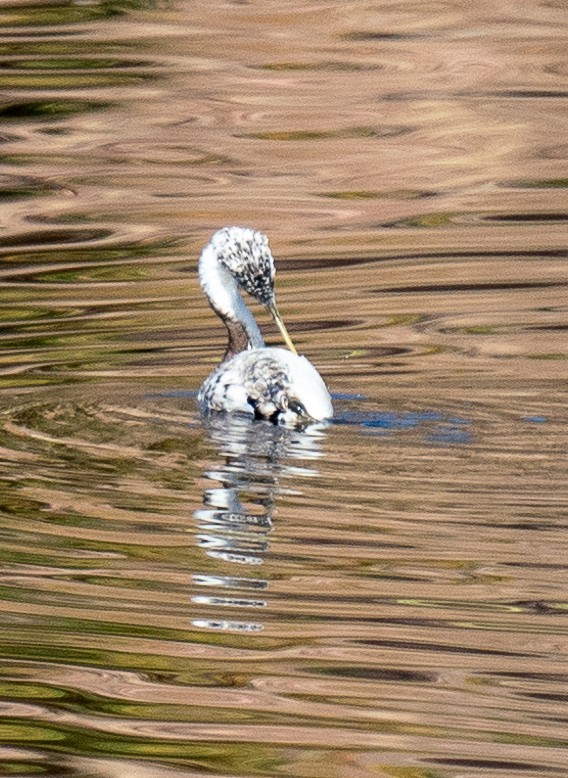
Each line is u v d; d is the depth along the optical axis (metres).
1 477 12.91
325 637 10.40
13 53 28.31
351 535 11.69
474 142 24.30
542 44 28.30
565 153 23.81
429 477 12.69
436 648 10.27
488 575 11.14
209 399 14.48
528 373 15.78
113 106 26.06
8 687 9.91
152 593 11.02
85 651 10.29
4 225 21.62
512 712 9.53
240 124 25.20
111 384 15.66
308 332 17.42
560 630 10.50
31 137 24.95
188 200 22.39
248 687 9.87
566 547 11.49
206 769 9.01
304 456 13.20
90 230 21.41
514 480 12.56
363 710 9.55
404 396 15.04
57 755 9.24
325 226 21.22
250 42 28.75
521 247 20.23
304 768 8.99
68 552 11.66
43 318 18.14
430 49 28.23
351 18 29.98
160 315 18.25
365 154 23.94
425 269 19.48
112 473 12.97
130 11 30.61
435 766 8.98
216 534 11.84
